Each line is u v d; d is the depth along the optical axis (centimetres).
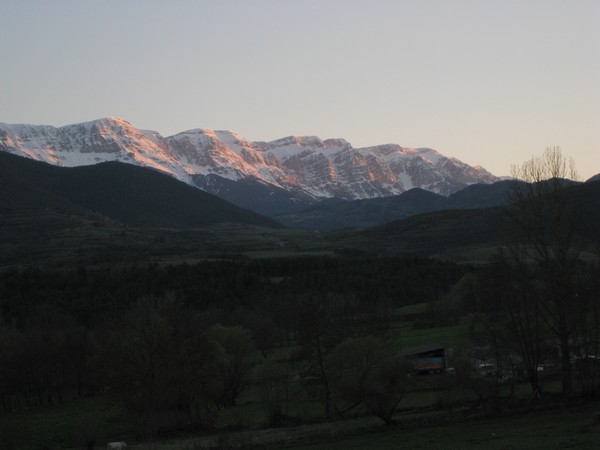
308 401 8444
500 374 7206
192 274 18812
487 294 8656
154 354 7950
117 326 9556
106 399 11244
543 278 6894
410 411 6931
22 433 8469
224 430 7331
